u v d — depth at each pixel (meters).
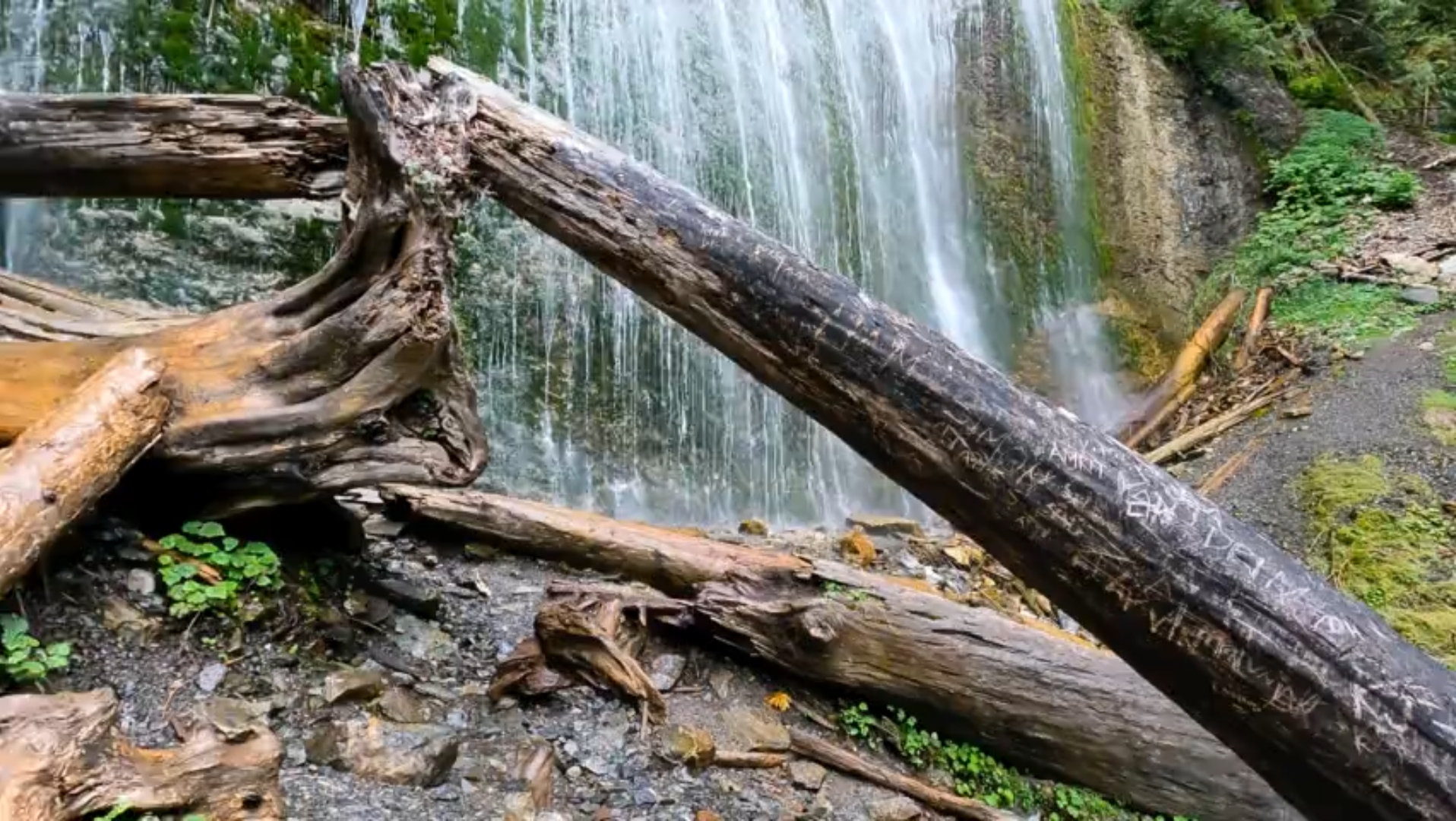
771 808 3.04
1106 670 3.79
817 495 6.89
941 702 3.69
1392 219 9.52
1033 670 3.73
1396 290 8.53
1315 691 1.90
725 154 7.20
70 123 2.99
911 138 8.57
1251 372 8.48
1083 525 2.10
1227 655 1.97
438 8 5.69
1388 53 11.51
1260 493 6.59
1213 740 3.64
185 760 1.90
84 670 2.28
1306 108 10.99
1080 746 3.66
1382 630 1.94
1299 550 6.04
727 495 6.42
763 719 3.49
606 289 6.01
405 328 2.67
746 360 2.53
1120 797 3.66
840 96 8.11
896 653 3.70
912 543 5.88
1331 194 9.91
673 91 6.93
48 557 2.42
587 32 6.44
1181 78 10.60
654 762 3.00
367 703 2.72
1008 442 2.18
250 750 1.99
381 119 2.68
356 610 3.10
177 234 4.68
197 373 2.73
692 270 2.52
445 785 2.54
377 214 2.68
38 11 4.41
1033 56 9.50
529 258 5.73
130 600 2.51
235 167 3.08
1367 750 1.86
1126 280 9.55
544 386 5.69
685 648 3.75
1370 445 6.66
